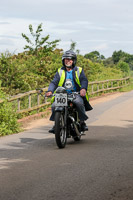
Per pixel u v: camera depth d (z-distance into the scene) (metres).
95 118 13.59
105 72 37.75
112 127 11.17
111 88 30.28
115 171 5.57
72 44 30.66
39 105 15.92
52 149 7.71
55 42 27.97
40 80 19.00
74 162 6.26
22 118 14.27
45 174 5.47
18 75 17.19
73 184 4.90
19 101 14.10
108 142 8.44
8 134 10.56
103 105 18.83
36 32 27.73
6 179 5.24
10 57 17.34
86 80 8.03
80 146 7.99
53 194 4.49
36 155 7.04
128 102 20.19
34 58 24.11
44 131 10.92
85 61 30.36
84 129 8.56
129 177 5.21
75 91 8.16
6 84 17.20
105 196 4.38
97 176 5.29
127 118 13.41
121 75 38.34
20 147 8.10
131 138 8.98
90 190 4.62
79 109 7.97
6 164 6.27
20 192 4.60
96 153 7.06
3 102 11.48
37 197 4.39
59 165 6.06
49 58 23.19
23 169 5.84
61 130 7.77
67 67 8.05
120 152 7.12
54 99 8.05
